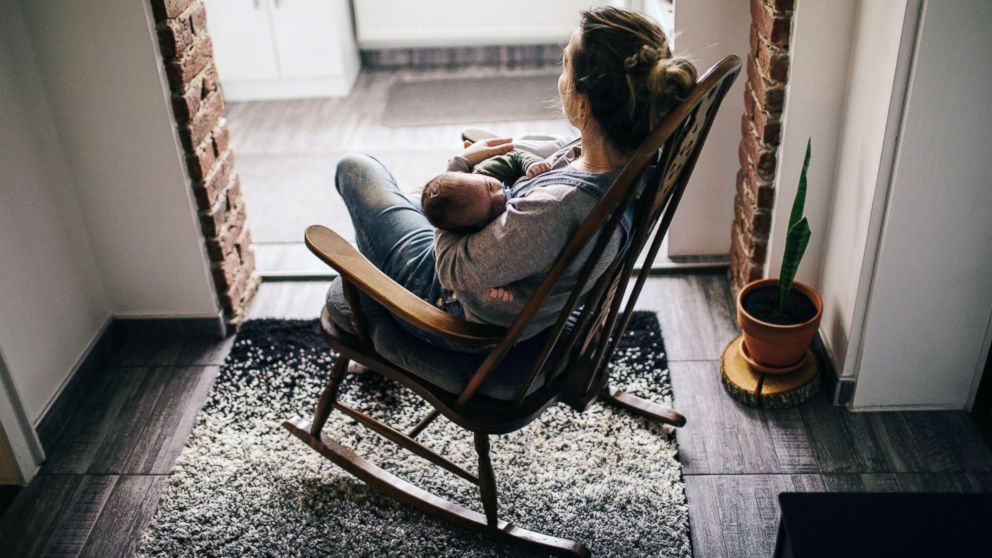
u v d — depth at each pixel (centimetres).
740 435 203
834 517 137
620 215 131
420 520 184
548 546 173
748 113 223
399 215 171
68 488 197
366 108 370
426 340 165
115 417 217
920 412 207
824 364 216
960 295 188
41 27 196
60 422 213
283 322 242
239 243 246
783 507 139
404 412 211
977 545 132
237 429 209
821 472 193
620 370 220
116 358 236
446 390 162
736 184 243
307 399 216
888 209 179
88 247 227
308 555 178
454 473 184
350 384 220
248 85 383
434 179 142
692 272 257
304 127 357
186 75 209
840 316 206
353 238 279
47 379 212
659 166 134
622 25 130
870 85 180
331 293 177
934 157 172
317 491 192
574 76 133
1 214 195
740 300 209
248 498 190
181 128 213
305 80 381
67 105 206
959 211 177
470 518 179
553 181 138
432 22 394
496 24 393
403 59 407
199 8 216
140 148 212
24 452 196
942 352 197
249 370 226
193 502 190
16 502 194
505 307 148
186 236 225
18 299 201
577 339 165
